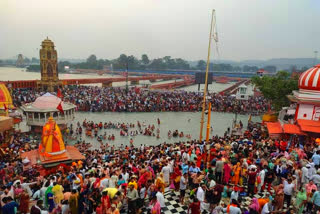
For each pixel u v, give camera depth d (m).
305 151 17.30
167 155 17.75
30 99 49.75
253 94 76.06
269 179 13.68
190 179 13.42
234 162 15.51
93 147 29.30
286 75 38.72
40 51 60.25
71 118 34.25
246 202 12.72
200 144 19.94
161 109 52.78
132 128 38.22
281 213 10.51
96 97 53.66
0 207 10.14
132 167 14.77
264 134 27.09
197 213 10.20
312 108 22.58
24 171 16.73
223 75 176.12
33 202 11.76
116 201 9.68
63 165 18.33
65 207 10.23
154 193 11.54
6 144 24.31
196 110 53.81
